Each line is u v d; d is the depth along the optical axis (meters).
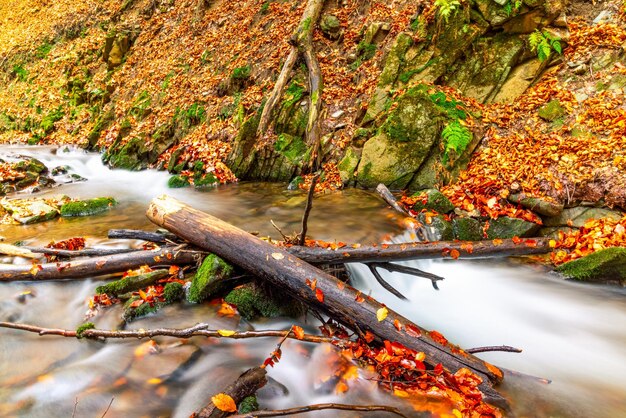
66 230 6.29
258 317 4.04
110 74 14.62
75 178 10.26
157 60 13.42
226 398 2.61
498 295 5.07
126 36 14.84
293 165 8.48
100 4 17.81
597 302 4.73
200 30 12.95
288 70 9.06
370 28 8.89
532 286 5.16
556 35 7.17
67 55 16.83
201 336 3.66
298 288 3.68
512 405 3.01
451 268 5.60
